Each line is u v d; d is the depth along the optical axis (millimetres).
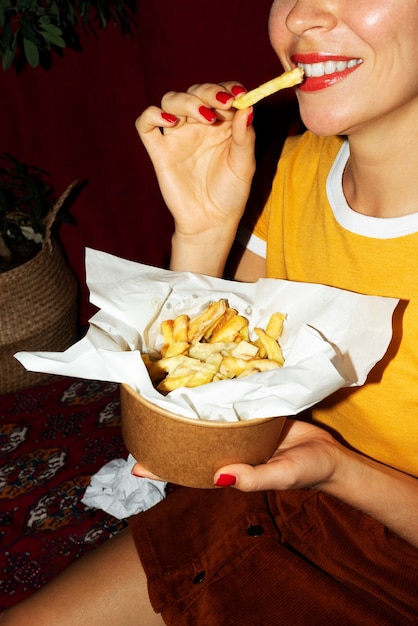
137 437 735
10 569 1315
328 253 917
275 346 776
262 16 1712
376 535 885
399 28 688
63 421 1684
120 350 747
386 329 763
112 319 814
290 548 925
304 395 697
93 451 1592
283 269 1037
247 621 842
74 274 2025
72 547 1358
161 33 1782
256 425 691
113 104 1896
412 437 884
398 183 818
